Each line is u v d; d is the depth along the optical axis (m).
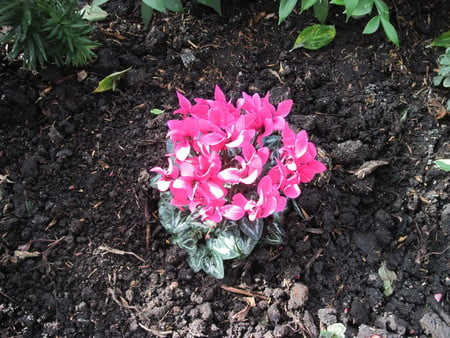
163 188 0.38
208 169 0.37
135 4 0.56
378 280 0.46
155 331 0.44
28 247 0.45
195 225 0.45
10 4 0.44
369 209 0.49
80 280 0.45
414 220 0.48
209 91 0.52
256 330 0.44
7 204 0.46
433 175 0.49
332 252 0.47
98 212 0.47
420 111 0.51
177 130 0.38
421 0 0.56
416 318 0.45
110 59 0.52
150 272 0.46
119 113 0.51
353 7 0.44
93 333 0.44
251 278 0.46
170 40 0.54
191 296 0.45
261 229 0.44
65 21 0.46
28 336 0.43
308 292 0.45
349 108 0.51
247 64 0.53
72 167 0.49
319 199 0.47
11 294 0.44
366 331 0.44
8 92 0.48
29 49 0.46
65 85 0.51
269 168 0.44
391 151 0.50
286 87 0.51
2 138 0.48
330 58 0.53
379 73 0.53
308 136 0.50
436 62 0.53
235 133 0.38
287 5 0.47
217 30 0.55
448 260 0.47
